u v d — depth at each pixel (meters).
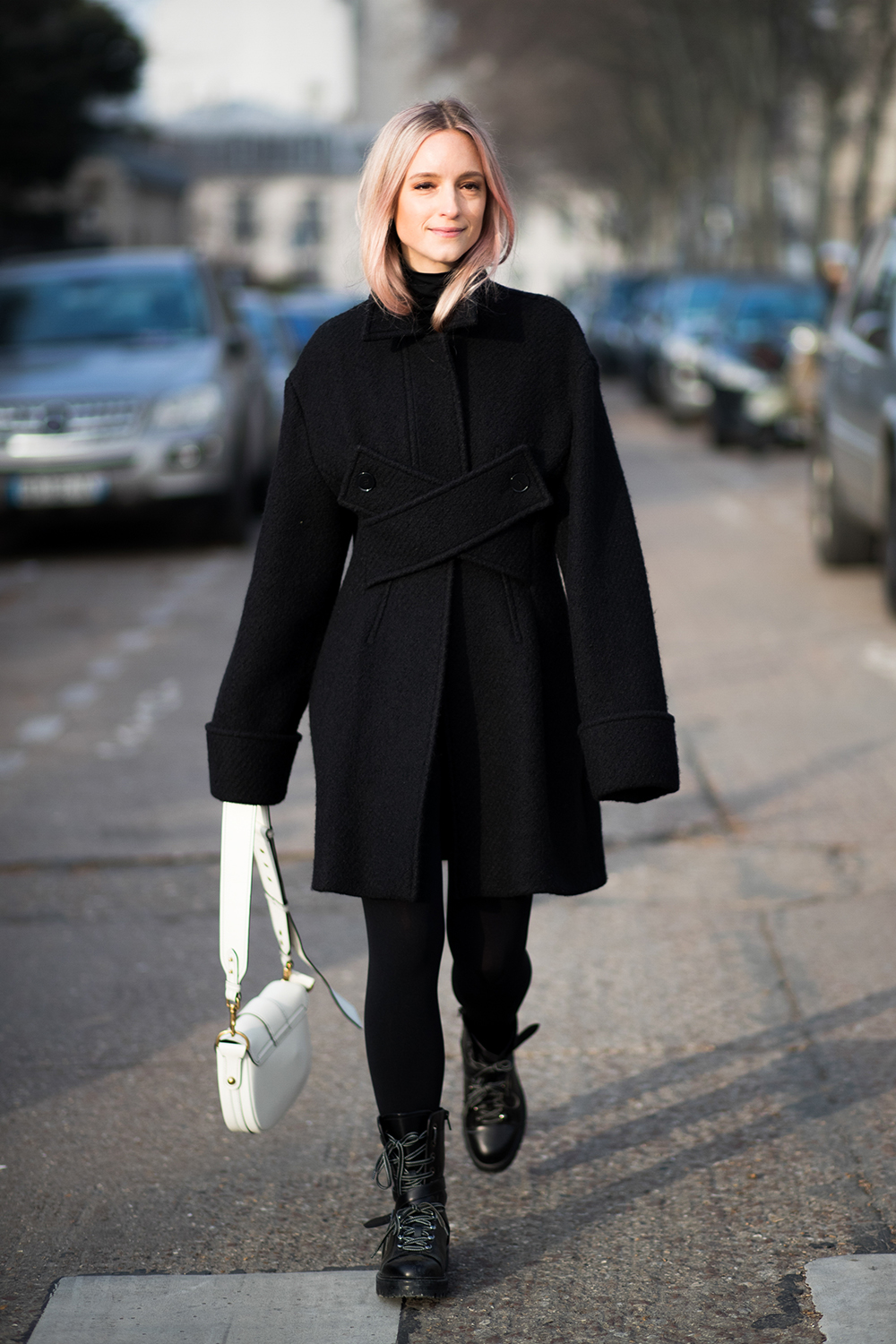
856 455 10.16
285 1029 3.01
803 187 47.94
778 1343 2.81
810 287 22.00
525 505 2.91
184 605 10.62
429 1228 2.99
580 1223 3.26
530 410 2.92
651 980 4.50
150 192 74.38
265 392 14.87
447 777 2.95
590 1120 3.71
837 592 10.54
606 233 88.00
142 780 6.65
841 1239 3.15
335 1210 3.36
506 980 3.12
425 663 2.90
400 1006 3.00
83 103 43.16
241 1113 2.93
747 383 19.64
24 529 14.68
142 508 12.44
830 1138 3.57
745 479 17.53
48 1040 4.23
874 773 6.48
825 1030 4.14
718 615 9.86
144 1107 3.85
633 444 22.02
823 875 5.33
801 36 33.31
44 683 8.51
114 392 12.40
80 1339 2.88
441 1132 3.07
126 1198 3.43
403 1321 2.92
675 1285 3.02
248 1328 2.91
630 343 31.81
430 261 2.94
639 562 2.94
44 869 5.59
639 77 47.84
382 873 2.90
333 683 2.97
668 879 5.34
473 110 2.94
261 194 113.00
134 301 13.68
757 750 6.86
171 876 5.50
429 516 2.89
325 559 3.01
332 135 113.69
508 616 2.93
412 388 2.89
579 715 2.99
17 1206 3.40
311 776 6.77
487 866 2.96
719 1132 3.62
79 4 42.00
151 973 4.68
